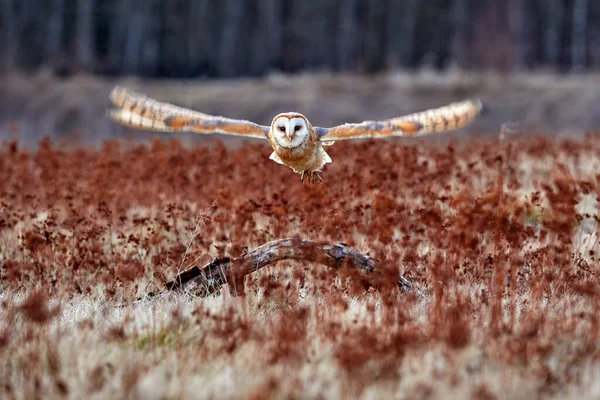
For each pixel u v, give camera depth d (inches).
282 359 447.8
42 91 2337.6
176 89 2343.8
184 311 528.1
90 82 2412.6
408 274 581.9
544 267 579.5
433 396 423.2
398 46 3120.1
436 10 3171.8
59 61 2800.2
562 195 598.5
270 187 757.3
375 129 460.8
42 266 594.6
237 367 451.8
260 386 413.1
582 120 2017.7
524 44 3036.4
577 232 685.9
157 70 3073.3
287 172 783.7
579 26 2962.6
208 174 793.6
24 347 470.0
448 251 574.2
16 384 440.1
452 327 470.6
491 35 2898.6
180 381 434.0
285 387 422.0
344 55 3011.8
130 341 480.4
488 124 2028.8
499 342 469.4
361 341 449.4
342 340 465.7
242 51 3110.2
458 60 2866.6
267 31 3107.8
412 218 693.3
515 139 909.2
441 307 512.1
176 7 3129.9
